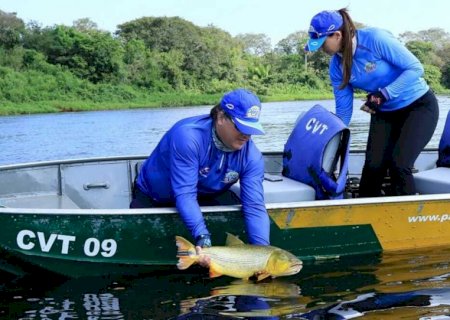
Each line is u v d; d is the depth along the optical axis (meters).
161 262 4.30
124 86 46.09
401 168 4.95
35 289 4.05
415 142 4.93
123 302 3.80
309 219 4.44
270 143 14.75
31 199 5.32
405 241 4.75
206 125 3.98
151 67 48.28
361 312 3.60
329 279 4.15
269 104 41.09
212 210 4.21
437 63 47.62
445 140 5.65
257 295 3.88
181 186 3.97
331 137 4.79
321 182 4.82
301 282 4.09
